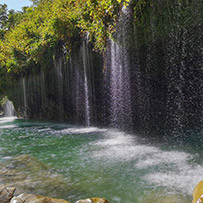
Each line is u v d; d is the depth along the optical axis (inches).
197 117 390.6
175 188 150.6
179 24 284.8
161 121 429.1
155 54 365.7
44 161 236.4
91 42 504.7
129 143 319.3
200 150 253.8
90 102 574.6
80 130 494.0
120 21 338.3
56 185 165.0
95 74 535.8
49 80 733.9
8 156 266.4
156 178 171.0
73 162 227.3
